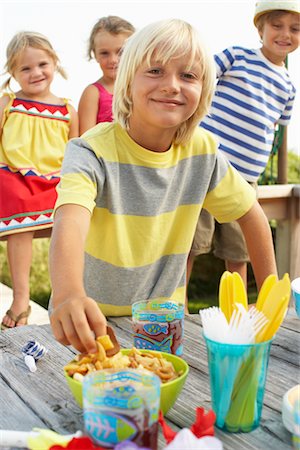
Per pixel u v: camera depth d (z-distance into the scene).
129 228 1.32
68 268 0.92
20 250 2.46
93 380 0.66
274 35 2.44
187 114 1.19
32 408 0.78
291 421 0.70
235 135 2.47
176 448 0.57
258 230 1.35
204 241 2.46
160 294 1.39
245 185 1.40
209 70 1.21
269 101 2.50
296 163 3.36
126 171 1.28
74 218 1.05
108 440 0.61
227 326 0.71
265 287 0.79
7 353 0.98
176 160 1.33
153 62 1.15
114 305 1.35
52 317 0.82
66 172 1.18
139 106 1.19
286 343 1.02
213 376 0.72
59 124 2.60
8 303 2.88
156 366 0.78
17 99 2.53
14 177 2.45
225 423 0.72
